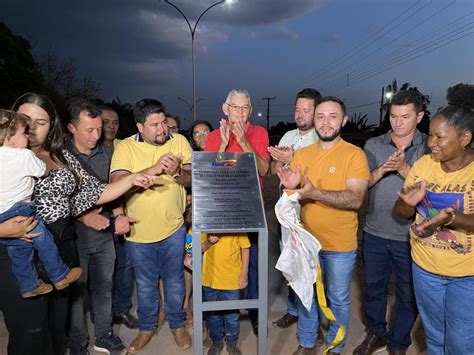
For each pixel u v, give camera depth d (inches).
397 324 123.9
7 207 83.0
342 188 112.2
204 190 103.5
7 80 661.9
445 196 89.5
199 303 99.7
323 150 117.3
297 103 153.9
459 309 90.5
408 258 119.5
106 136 148.8
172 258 130.7
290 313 148.4
